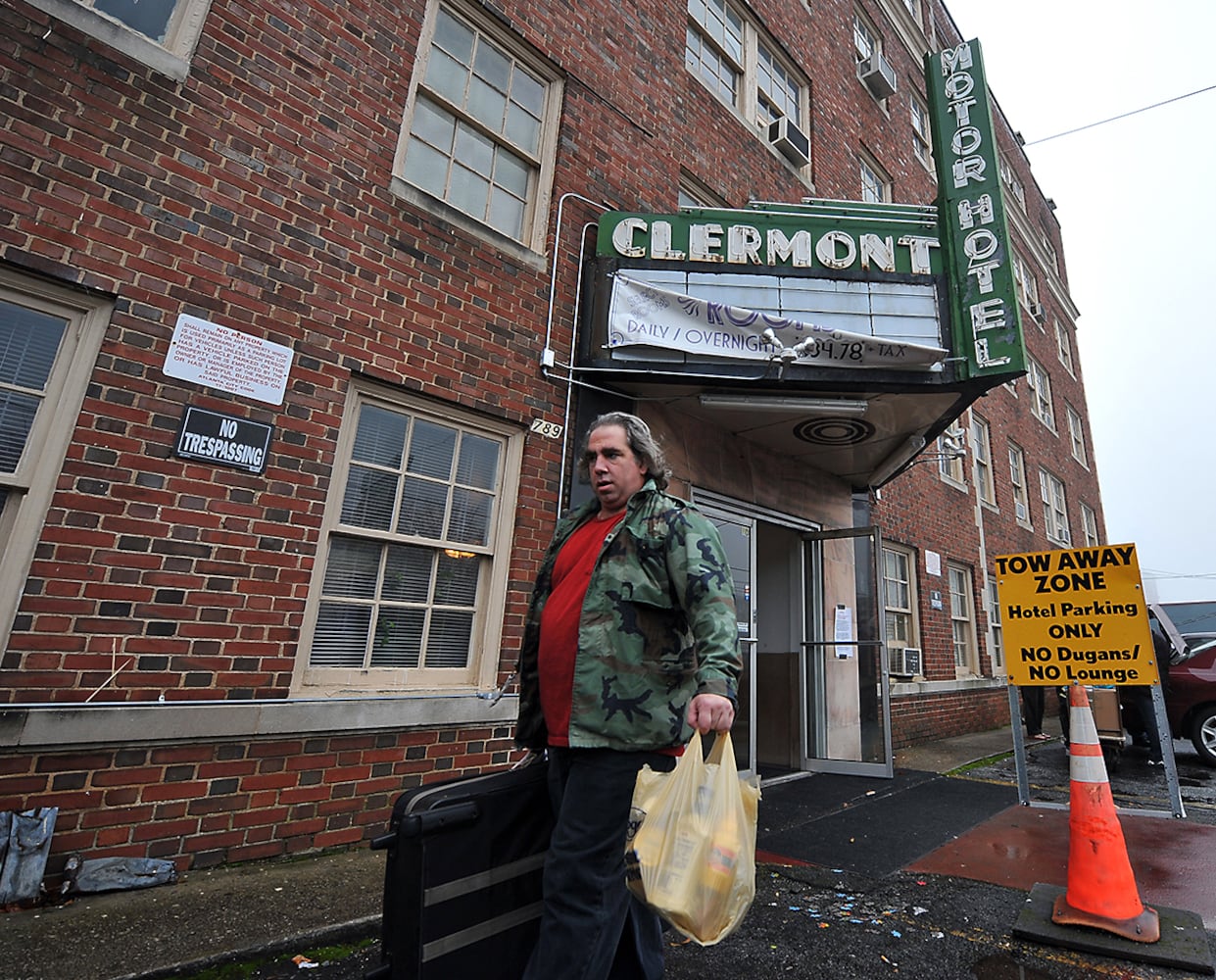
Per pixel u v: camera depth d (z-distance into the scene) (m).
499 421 4.78
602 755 1.86
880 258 5.59
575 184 5.64
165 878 3.03
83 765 2.96
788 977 2.57
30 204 3.13
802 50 9.45
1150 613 7.73
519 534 4.70
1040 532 14.10
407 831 1.78
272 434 3.69
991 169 5.54
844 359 5.30
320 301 3.98
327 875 3.28
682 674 1.95
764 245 5.61
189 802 3.21
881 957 2.72
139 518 3.23
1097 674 4.68
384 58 4.54
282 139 3.97
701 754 1.72
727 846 1.57
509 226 5.28
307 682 3.71
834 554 7.84
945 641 9.95
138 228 3.40
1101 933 2.84
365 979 1.76
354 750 3.77
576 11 5.95
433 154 4.85
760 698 7.54
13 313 3.12
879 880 3.60
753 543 6.66
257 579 3.54
